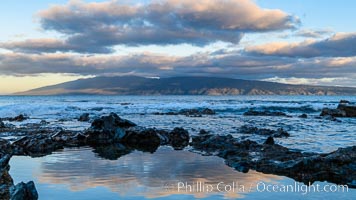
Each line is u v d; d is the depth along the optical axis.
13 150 16.86
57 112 46.28
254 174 11.84
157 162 14.05
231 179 11.07
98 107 54.53
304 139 20.53
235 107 57.22
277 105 63.59
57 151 17.22
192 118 37.84
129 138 20.56
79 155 15.91
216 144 18.22
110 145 19.67
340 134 23.08
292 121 34.31
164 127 28.09
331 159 12.13
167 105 60.66
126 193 9.34
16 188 8.55
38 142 17.66
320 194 9.47
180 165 13.40
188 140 21.50
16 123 31.36
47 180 10.79
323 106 60.88
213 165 13.45
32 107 48.69
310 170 11.91
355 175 11.21
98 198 8.88
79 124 30.52
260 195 9.32
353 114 43.53
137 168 12.77
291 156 14.49
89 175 11.51
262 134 23.00
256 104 68.00
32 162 13.97
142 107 56.38
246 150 16.61
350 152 12.62
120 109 52.84
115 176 11.35
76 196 9.05
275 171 12.19
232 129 26.34
